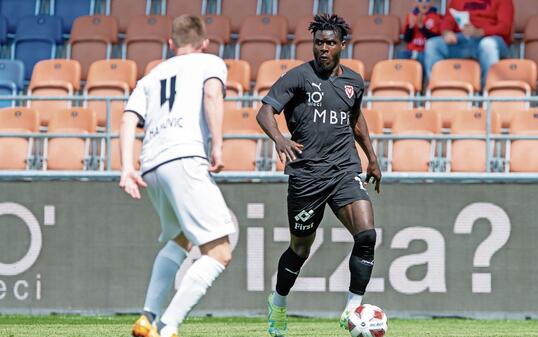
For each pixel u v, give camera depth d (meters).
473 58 51.25
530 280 35.19
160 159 18.58
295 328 30.50
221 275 36.22
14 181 37.22
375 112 43.53
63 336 26.77
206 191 18.45
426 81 51.78
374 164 24.27
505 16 51.09
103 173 37.28
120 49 59.00
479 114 43.81
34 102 50.94
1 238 37.22
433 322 34.00
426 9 52.31
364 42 55.09
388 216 35.88
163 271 19.53
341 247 35.91
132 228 36.84
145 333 18.19
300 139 22.81
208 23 58.09
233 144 43.00
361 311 22.52
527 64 49.88
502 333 28.89
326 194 22.72
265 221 36.16
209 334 27.77
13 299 37.09
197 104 18.75
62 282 36.94
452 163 42.44
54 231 37.03
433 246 35.66
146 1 61.28
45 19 59.25
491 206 35.47
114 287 36.78
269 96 22.64
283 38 57.06
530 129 43.16
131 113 19.06
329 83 22.75
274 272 36.06
